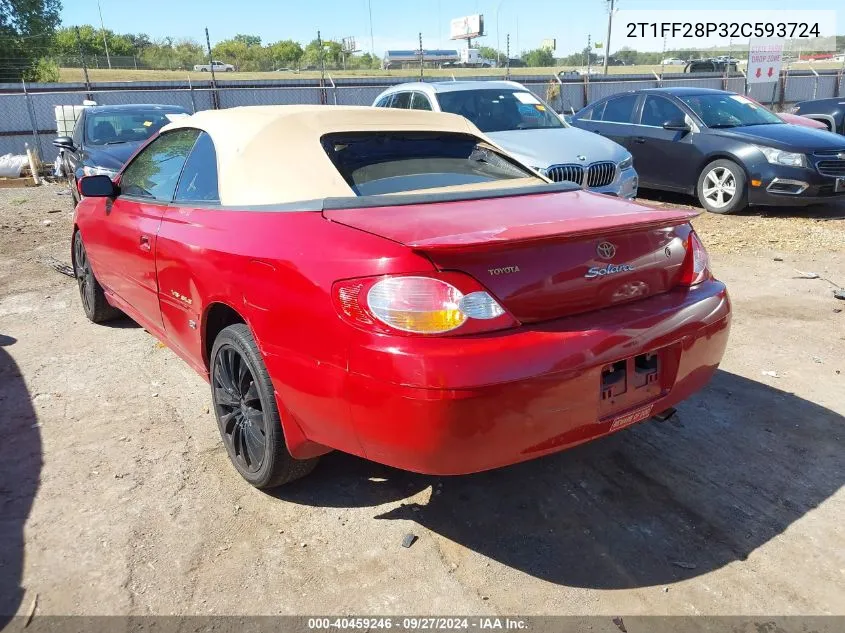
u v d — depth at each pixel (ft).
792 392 12.32
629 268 8.30
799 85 79.00
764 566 7.99
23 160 50.26
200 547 8.47
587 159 22.76
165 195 11.73
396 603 7.53
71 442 11.02
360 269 7.29
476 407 6.82
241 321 9.70
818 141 27.14
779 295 17.76
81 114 33.45
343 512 9.17
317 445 8.62
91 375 13.73
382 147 10.41
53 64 100.94
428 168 10.34
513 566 8.09
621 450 10.57
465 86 26.94
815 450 10.43
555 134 24.59
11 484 9.83
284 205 8.99
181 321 10.90
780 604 7.41
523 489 9.63
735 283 18.95
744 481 9.68
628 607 7.41
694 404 11.98
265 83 61.57
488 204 9.13
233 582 7.87
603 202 9.78
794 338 14.79
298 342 7.82
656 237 8.68
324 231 8.05
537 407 7.15
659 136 30.78
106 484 9.82
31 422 11.71
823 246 22.77
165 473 10.12
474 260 7.11
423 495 9.54
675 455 10.39
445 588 7.75
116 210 13.38
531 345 7.15
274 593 7.69
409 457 7.15
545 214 8.70
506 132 24.53
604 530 8.70
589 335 7.51
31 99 56.29
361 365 7.11
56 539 8.59
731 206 28.37
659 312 8.29
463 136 11.58
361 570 8.05
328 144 9.91
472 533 8.70
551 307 7.59
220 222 9.57
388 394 6.94
